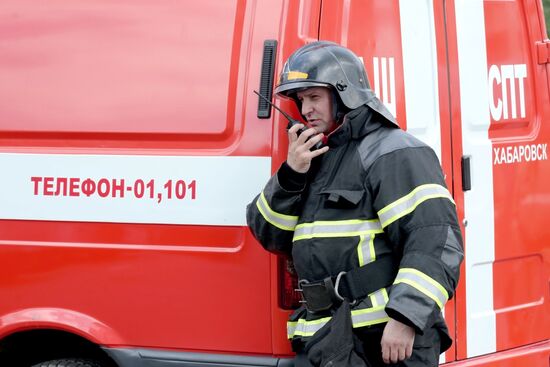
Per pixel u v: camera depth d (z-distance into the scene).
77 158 5.73
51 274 5.76
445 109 5.96
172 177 5.55
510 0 6.47
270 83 5.38
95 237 5.69
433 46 5.93
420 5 5.88
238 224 5.43
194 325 5.52
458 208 5.99
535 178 6.54
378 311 4.70
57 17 5.90
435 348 4.78
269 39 5.43
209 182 5.48
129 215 5.62
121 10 5.77
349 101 4.80
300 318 5.04
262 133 5.38
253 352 5.44
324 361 4.64
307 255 4.81
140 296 5.60
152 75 5.65
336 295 4.72
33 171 5.82
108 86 5.73
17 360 6.19
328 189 4.80
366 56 5.58
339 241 4.73
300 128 4.84
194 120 5.53
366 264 4.71
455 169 5.99
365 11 5.60
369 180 4.73
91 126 5.73
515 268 6.38
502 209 6.26
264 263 5.39
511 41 6.45
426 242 4.52
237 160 5.43
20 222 5.84
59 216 5.75
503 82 6.36
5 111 5.91
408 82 5.77
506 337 6.27
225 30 5.54
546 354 6.43
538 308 6.51
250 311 5.43
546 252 6.60
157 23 5.68
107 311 5.66
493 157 6.21
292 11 5.41
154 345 5.59
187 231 5.53
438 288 4.46
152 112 5.61
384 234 4.73
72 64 5.82
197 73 5.56
